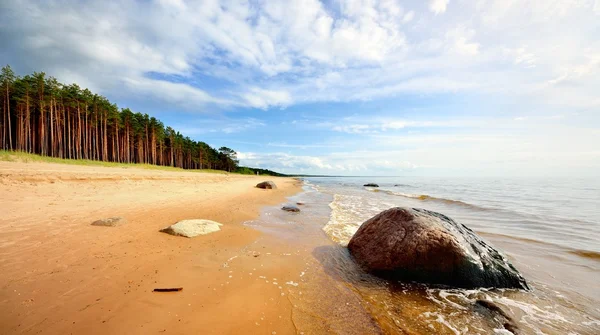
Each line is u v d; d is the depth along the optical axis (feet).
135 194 46.47
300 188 122.01
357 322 13.96
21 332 10.59
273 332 12.51
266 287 17.13
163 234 25.93
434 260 19.12
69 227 24.47
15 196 32.68
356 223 39.60
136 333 11.31
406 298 17.02
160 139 197.88
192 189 64.49
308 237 30.60
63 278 15.34
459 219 43.60
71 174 46.65
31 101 122.31
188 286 16.06
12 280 14.46
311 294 16.80
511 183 141.79
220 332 12.07
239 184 100.68
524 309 16.03
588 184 126.31
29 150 124.26
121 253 20.01
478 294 17.74
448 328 13.84
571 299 17.35
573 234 33.53
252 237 28.58
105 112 147.74
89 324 11.55
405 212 22.82
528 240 30.60
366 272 20.86
